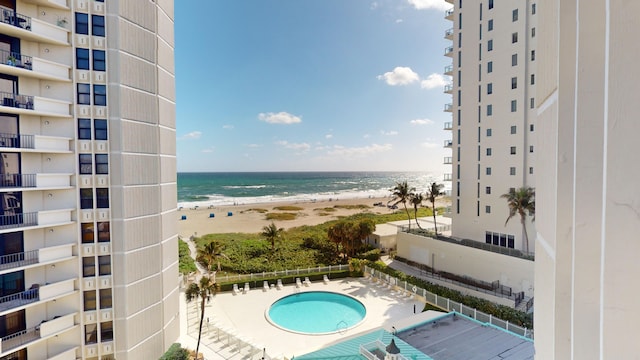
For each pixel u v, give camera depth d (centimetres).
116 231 1745
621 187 136
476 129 3266
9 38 1562
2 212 1557
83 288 1712
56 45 1658
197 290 1995
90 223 1730
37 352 1631
